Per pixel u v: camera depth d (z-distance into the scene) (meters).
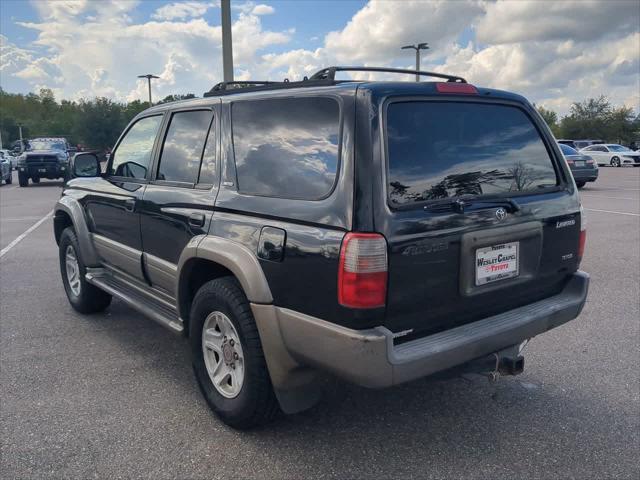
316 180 2.82
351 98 2.75
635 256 7.98
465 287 2.92
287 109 3.09
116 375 4.11
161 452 3.11
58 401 3.70
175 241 3.74
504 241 3.08
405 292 2.69
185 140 3.89
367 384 2.63
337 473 2.93
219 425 3.40
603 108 68.06
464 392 3.83
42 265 7.66
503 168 3.22
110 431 3.32
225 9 9.93
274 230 2.92
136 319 5.39
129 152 4.60
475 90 3.20
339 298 2.62
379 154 2.65
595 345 4.65
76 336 4.92
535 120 3.51
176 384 3.96
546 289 3.54
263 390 3.12
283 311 2.89
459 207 2.87
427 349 2.75
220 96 3.65
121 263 4.63
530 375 4.09
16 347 4.65
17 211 13.91
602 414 3.53
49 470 2.94
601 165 34.78
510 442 3.21
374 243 2.56
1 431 3.31
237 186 3.31
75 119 52.72
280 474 2.92
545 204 3.35
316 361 2.78
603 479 2.88
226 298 3.18
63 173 22.92
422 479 2.88
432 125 2.94
